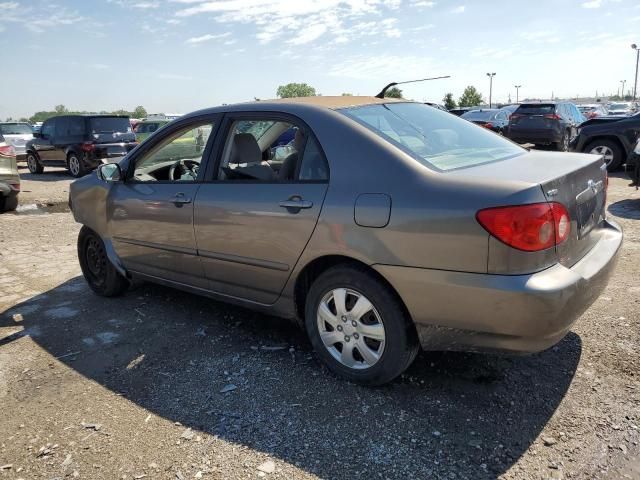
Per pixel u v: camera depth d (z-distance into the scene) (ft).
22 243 23.40
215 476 8.07
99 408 10.02
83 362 11.89
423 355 11.36
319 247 10.04
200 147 13.23
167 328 13.55
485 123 68.59
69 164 51.85
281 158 12.13
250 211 11.03
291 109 11.14
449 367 10.85
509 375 10.46
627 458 8.04
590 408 9.27
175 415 9.70
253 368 11.28
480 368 10.76
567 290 8.25
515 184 8.30
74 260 20.45
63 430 9.38
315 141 10.46
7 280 18.08
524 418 9.11
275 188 10.80
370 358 10.01
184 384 10.75
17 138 66.49
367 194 9.44
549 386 10.01
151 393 10.48
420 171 9.17
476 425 8.99
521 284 8.12
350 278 9.88
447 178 8.89
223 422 9.41
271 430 9.12
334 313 10.44
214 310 14.62
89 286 16.98
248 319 13.91
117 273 15.52
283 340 12.58
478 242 8.31
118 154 51.29
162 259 13.51
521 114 57.21
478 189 8.46
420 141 10.43
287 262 10.66
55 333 13.52
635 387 9.82
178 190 12.73
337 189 9.84
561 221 8.52
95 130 50.47
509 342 8.58
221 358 11.78
